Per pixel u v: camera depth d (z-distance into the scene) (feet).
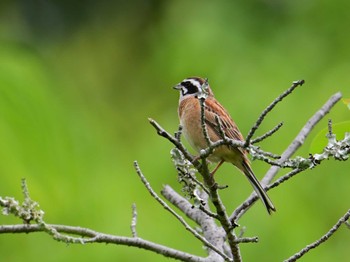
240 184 37.40
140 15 63.77
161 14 58.13
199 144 33.04
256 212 36.55
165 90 47.52
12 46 49.78
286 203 37.27
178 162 22.75
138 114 48.44
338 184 37.96
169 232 37.42
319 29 46.70
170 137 21.49
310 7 47.62
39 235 38.29
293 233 36.45
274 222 36.58
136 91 51.26
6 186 33.68
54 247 37.96
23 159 33.99
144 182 24.53
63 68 55.98
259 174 37.58
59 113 36.22
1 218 37.91
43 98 35.24
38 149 34.47
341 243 37.06
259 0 48.14
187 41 45.98
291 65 43.62
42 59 50.96
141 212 38.32
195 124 32.86
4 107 33.99
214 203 22.53
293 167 21.31
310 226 36.83
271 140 38.78
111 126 46.73
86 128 41.47
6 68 34.86
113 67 59.77
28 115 34.47
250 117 39.70
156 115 46.96
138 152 41.52
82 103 47.09
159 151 40.75
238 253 23.36
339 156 21.44
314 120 31.45
